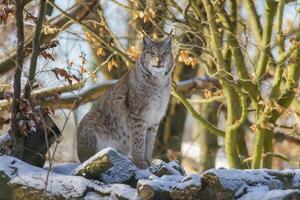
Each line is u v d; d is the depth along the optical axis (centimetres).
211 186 722
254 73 1338
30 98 959
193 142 2284
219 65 1314
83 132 1166
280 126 1414
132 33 1853
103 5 1964
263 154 1386
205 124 1386
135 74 1152
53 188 789
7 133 946
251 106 1520
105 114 1161
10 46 1831
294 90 1366
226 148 1364
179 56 1397
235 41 1365
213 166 2169
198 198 723
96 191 774
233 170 745
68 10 1636
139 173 809
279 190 716
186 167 2311
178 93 1384
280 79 1367
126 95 1159
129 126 1159
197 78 1827
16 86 920
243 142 1476
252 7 1440
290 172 778
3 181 823
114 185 772
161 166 855
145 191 732
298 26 1367
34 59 923
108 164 801
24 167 840
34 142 934
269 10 1374
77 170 812
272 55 1390
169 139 2141
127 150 1175
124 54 1349
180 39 1480
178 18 1377
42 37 1409
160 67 1134
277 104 1297
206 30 1357
